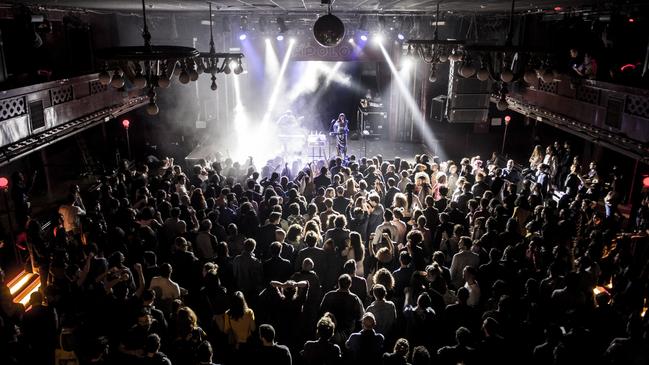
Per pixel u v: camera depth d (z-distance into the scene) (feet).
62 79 38.37
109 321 19.38
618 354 16.84
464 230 25.68
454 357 16.06
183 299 21.20
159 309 19.84
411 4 33.32
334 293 18.42
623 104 34.32
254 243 21.47
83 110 42.39
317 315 20.36
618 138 34.55
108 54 18.03
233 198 29.58
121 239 24.49
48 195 48.80
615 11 34.12
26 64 42.86
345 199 29.63
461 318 18.06
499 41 55.88
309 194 34.76
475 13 47.80
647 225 32.32
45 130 35.78
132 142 64.75
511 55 25.11
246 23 46.91
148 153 60.23
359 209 27.32
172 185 34.45
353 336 16.61
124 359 16.03
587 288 21.59
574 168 42.01
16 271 30.22
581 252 27.32
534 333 18.49
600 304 19.31
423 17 51.37
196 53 19.44
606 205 34.22
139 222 26.18
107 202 30.68
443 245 25.66
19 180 34.30
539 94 47.62
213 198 31.71
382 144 68.54
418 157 38.81
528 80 23.21
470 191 32.94
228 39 58.49
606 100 36.50
